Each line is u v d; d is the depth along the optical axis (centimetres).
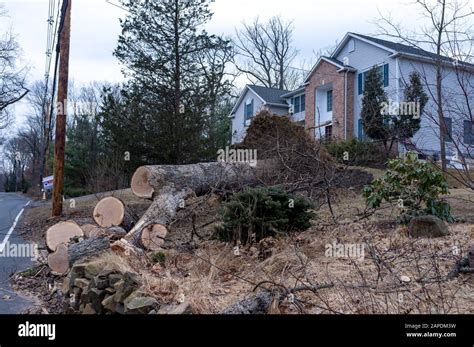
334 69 2066
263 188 614
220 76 1569
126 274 394
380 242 539
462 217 711
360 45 1962
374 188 690
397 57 1533
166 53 1501
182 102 1494
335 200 836
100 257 491
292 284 404
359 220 655
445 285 380
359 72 1967
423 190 647
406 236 569
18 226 1156
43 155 2561
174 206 743
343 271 438
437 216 630
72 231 688
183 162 1462
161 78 1492
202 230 730
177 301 371
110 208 754
